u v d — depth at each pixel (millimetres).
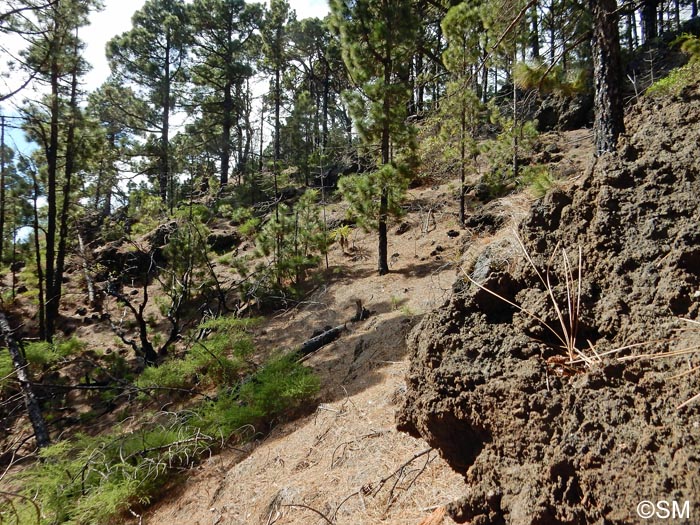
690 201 1736
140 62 24875
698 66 5582
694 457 1240
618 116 4605
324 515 3242
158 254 14883
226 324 7910
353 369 6031
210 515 4129
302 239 10859
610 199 1921
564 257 1958
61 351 9539
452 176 13445
